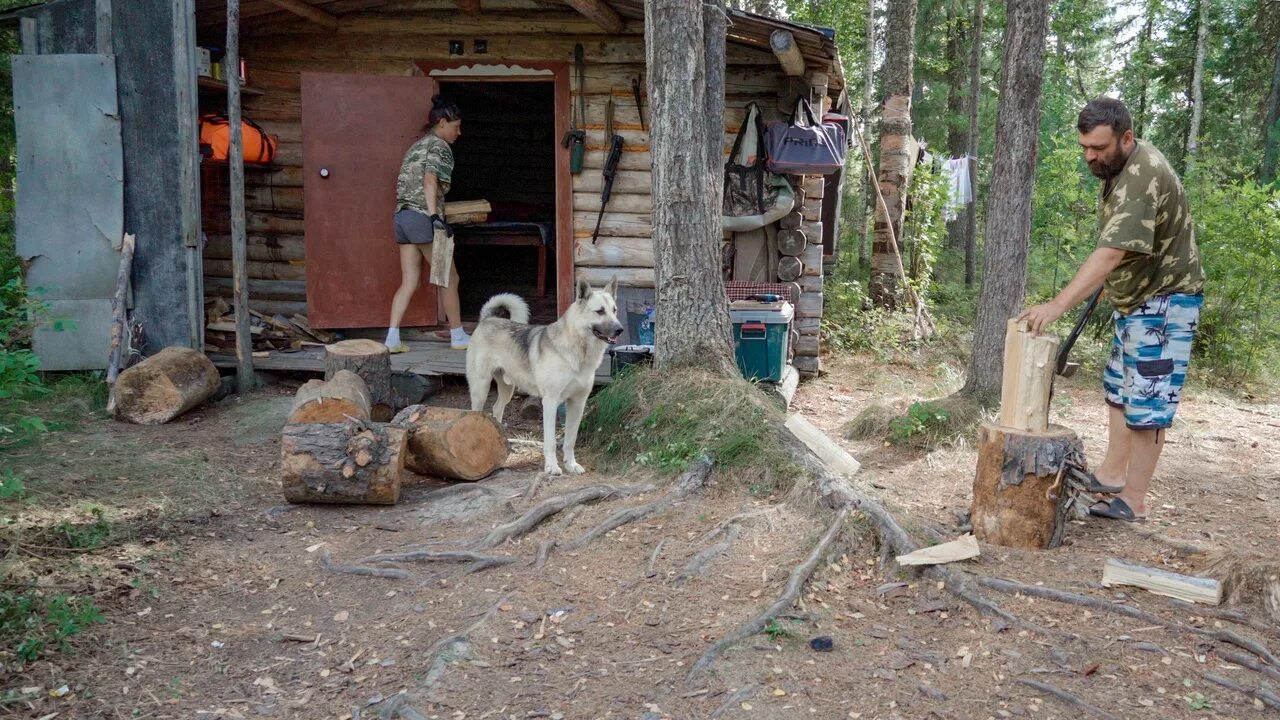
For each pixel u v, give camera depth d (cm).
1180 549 377
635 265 774
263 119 791
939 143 1978
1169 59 1923
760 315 654
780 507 415
